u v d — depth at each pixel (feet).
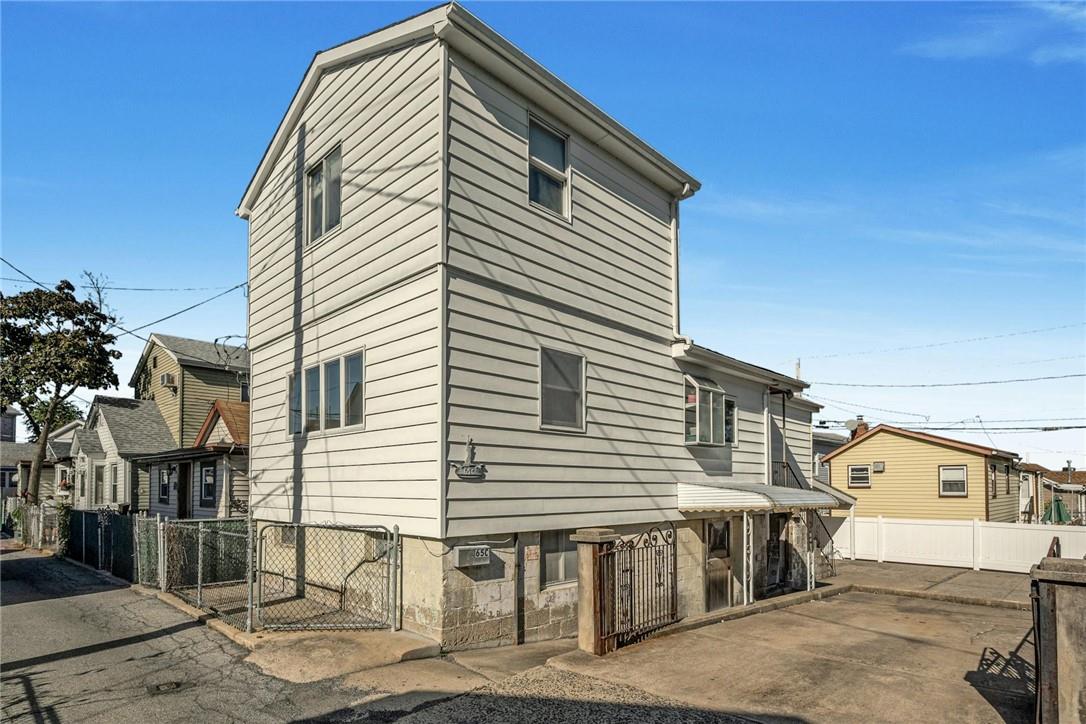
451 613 26.16
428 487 26.61
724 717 19.01
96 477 84.53
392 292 29.84
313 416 35.55
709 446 43.24
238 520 42.68
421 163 28.76
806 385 54.75
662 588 37.63
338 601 32.19
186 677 22.52
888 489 87.97
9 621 31.45
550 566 31.19
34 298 85.20
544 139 33.50
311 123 37.70
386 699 20.38
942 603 45.11
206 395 80.74
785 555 55.31
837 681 22.39
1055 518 95.25
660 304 40.68
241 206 44.91
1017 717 19.13
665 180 41.37
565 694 20.80
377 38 31.32
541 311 31.78
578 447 33.04
